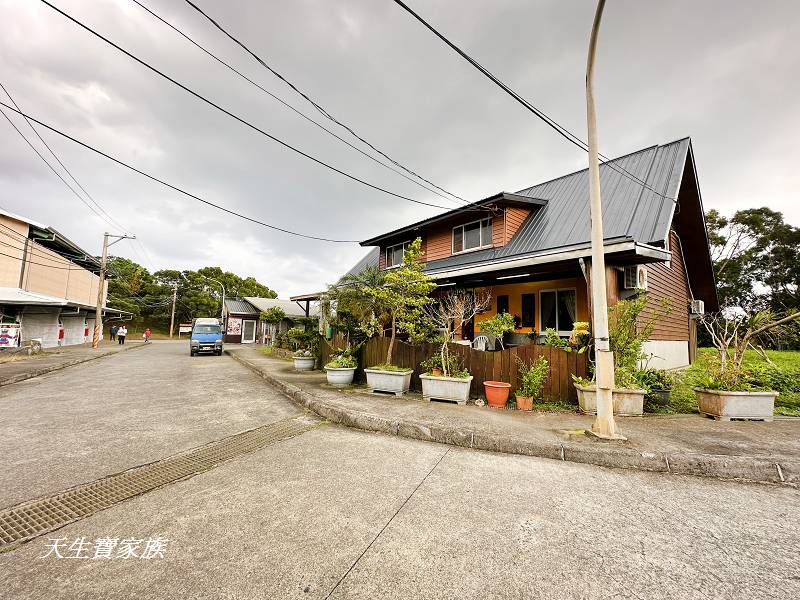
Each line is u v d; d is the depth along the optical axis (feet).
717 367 20.08
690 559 7.29
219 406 22.29
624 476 11.93
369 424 17.40
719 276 74.43
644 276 24.39
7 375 32.01
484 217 38.52
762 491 10.96
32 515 9.04
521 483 11.16
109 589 6.34
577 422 17.26
